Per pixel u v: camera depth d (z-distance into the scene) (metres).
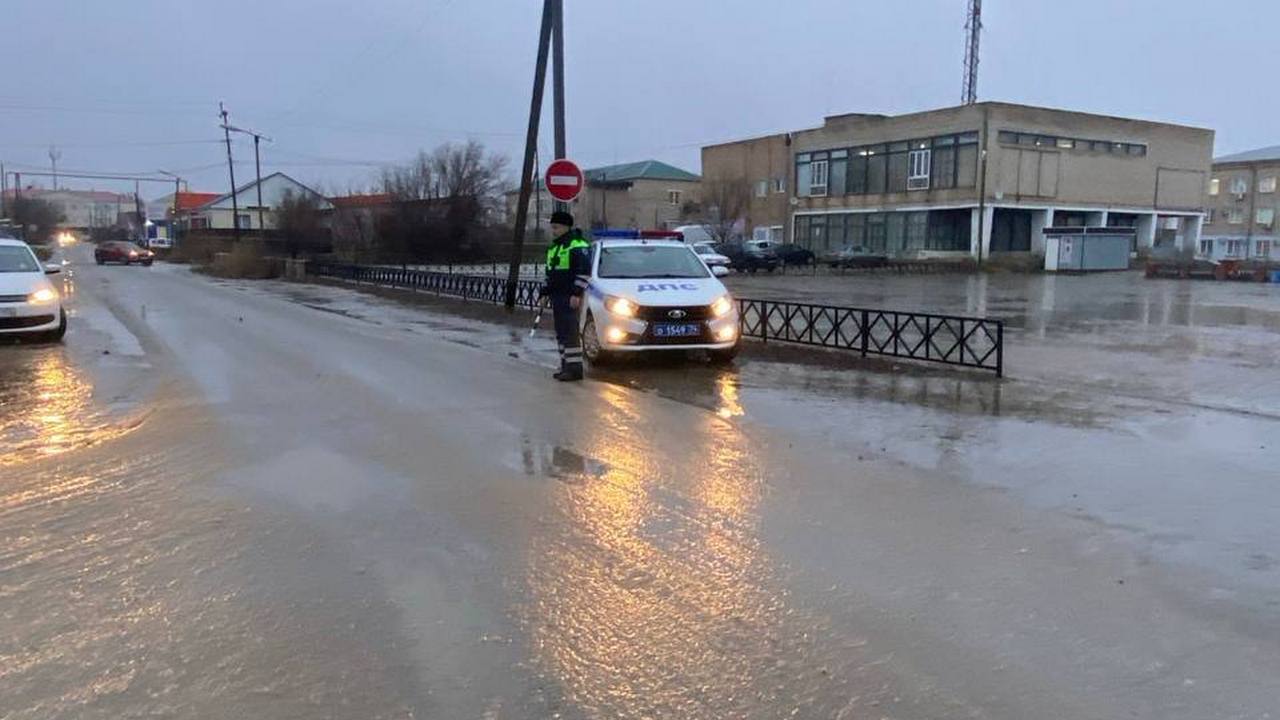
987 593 4.25
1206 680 3.48
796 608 4.10
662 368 11.38
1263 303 24.09
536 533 5.09
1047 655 3.67
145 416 8.37
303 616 4.04
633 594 4.26
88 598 4.22
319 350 13.18
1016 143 48.97
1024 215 51.28
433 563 4.65
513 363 11.87
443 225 50.50
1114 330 16.78
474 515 5.41
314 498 5.75
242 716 3.24
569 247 10.19
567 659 3.65
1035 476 6.23
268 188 93.12
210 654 3.69
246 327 16.67
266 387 9.89
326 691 3.41
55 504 5.64
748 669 3.56
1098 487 5.96
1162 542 4.91
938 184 50.88
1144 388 10.04
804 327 15.46
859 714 3.25
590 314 11.54
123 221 142.25
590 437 7.42
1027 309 22.09
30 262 14.66
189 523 5.27
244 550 4.83
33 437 7.54
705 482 6.08
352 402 8.98
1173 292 29.61
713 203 64.12
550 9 18.92
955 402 8.99
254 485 6.04
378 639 3.82
